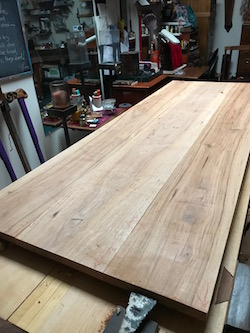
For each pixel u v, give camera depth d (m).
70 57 2.34
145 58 3.40
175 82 1.98
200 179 0.85
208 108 1.44
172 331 0.53
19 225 0.71
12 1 1.76
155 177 0.87
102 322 0.55
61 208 0.76
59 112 1.91
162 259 0.59
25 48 1.90
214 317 0.55
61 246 0.64
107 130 1.25
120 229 0.67
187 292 0.52
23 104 1.84
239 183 0.82
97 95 2.30
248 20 3.40
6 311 0.58
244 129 1.17
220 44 3.87
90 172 0.92
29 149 2.11
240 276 1.12
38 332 0.54
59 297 0.60
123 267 0.58
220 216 0.70
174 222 0.68
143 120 1.34
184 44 3.44
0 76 1.76
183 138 1.12
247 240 1.70
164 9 3.36
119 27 2.96
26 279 0.65
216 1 3.62
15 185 0.88
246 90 1.70
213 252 0.60
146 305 0.53
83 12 2.42
